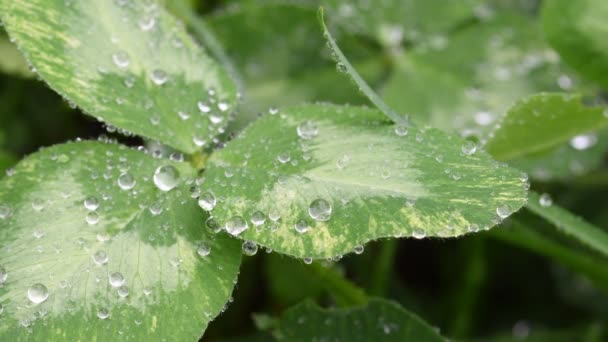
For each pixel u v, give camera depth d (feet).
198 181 0.45
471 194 0.43
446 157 0.44
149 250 0.43
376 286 0.58
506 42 0.61
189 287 0.43
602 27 0.55
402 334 0.47
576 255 0.55
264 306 0.58
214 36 0.59
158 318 0.42
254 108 0.59
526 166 0.57
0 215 0.43
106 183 0.45
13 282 0.42
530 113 0.49
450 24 0.62
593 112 0.49
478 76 0.61
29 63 0.45
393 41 0.62
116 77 0.46
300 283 0.55
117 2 0.47
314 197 0.43
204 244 0.43
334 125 0.45
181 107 0.47
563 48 0.56
